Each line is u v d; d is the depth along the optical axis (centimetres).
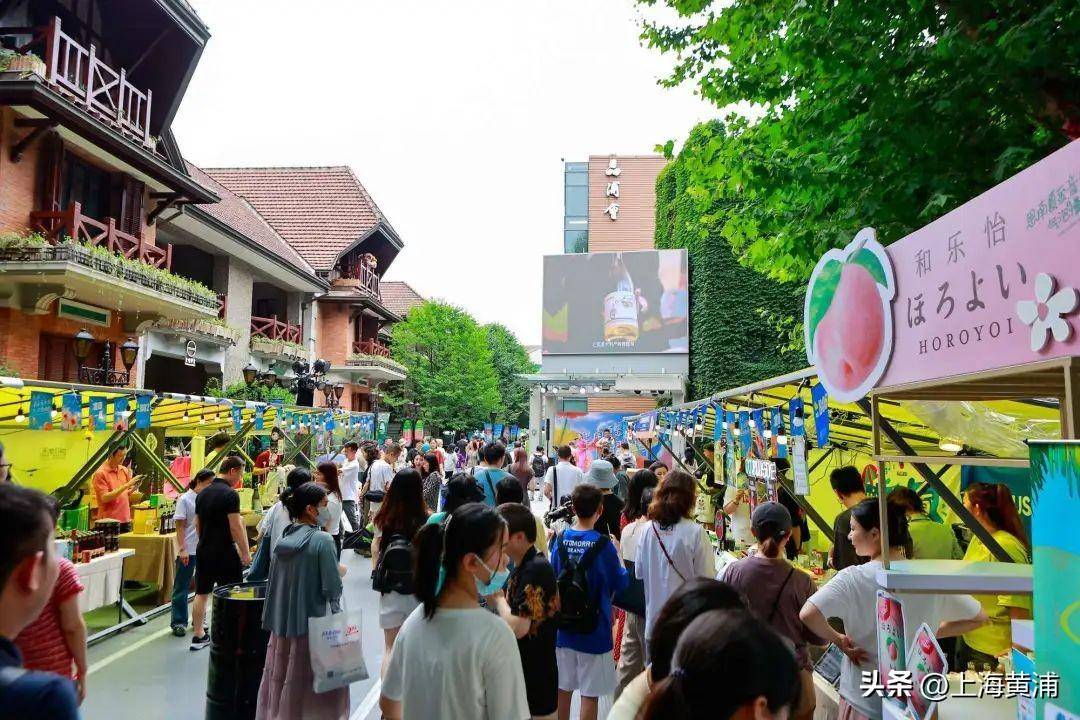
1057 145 571
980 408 452
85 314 1466
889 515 331
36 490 184
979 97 572
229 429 1349
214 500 684
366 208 3391
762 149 746
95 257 1313
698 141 815
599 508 469
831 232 693
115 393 750
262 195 3450
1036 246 194
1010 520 418
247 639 469
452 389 4284
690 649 142
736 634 140
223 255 2291
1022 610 396
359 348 3412
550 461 2239
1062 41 481
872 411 302
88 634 698
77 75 1360
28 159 1320
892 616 273
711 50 747
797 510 648
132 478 898
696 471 1198
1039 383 258
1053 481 160
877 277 294
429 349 4397
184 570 731
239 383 2244
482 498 506
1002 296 210
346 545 1228
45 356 1412
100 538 718
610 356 3219
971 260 228
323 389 2138
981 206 222
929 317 254
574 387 2738
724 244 2453
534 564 382
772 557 369
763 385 604
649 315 3216
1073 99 516
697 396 2734
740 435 770
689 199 2994
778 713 137
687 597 196
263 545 560
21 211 1305
